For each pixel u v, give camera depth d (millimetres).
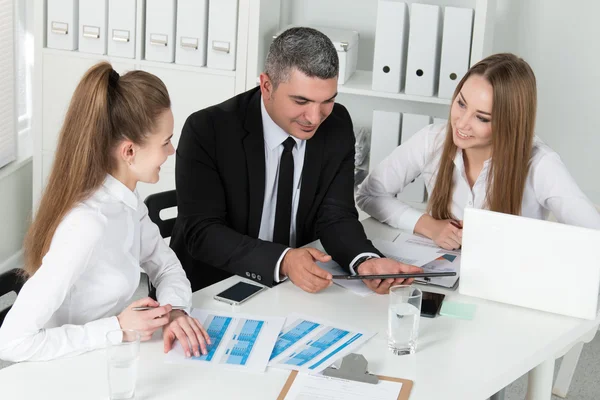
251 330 1981
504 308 2180
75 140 1812
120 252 1927
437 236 2609
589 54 3666
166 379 1748
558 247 2086
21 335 1740
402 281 2248
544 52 3732
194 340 1867
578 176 3834
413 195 3719
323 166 2576
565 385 3197
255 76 3648
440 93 3510
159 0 3633
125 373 1612
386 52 3504
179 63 3703
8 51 3920
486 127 2486
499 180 2529
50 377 1720
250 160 2480
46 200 1831
